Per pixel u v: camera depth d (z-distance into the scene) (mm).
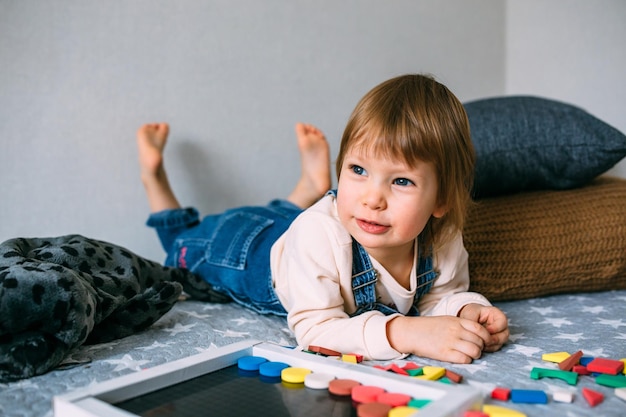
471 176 1034
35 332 795
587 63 1807
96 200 1478
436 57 1964
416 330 855
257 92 1657
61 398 599
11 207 1379
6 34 1347
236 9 1608
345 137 922
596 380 726
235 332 1003
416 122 870
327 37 1754
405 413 573
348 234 952
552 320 1063
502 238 1234
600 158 1293
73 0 1411
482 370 793
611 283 1284
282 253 1105
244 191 1663
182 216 1448
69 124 1431
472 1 2029
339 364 701
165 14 1520
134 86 1497
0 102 1353
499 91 2121
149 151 1424
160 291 995
